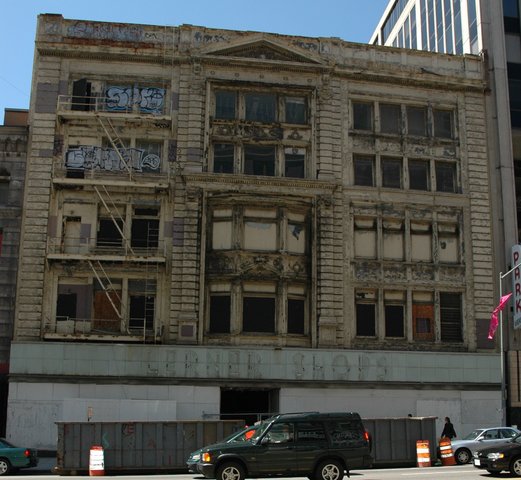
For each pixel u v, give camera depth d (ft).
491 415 131.64
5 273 125.90
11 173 129.29
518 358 135.54
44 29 133.59
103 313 125.80
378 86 141.28
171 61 134.82
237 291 127.34
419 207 138.10
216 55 135.23
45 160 129.18
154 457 89.51
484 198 141.28
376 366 128.67
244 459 67.51
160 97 134.21
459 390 131.34
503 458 74.84
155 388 122.21
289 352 125.90
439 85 143.33
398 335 133.49
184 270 127.13
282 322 127.44
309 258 131.54
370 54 141.69
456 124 143.54
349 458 69.26
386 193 137.08
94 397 120.98
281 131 135.74
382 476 74.69
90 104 131.54
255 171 134.41
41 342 121.60
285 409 124.16
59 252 126.52
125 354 122.42
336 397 126.52
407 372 129.70
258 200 130.62
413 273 135.44
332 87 139.13
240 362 124.26
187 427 91.35
